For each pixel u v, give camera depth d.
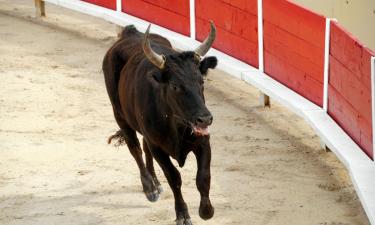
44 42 24.42
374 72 12.96
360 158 13.85
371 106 13.45
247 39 19.61
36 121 18.00
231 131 17.39
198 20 21.36
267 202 13.79
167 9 22.50
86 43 24.41
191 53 11.43
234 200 13.88
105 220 13.27
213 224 12.92
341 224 12.89
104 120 18.11
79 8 25.56
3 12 28.11
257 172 15.12
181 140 11.83
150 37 14.01
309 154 16.03
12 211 13.66
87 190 14.52
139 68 12.62
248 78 18.92
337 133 15.22
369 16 21.80
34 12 28.16
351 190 14.25
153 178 14.11
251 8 19.20
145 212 13.56
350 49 14.66
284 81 18.25
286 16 17.70
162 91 11.55
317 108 16.67
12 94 19.72
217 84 20.67
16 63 22.22
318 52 16.56
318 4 22.55
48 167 15.54
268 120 18.09
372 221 11.56
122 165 15.64
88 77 21.14
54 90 20.06
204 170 11.86
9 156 16.05
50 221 13.27
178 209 12.29
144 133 12.39
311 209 13.48
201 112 10.90
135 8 23.88
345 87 15.08
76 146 16.58
